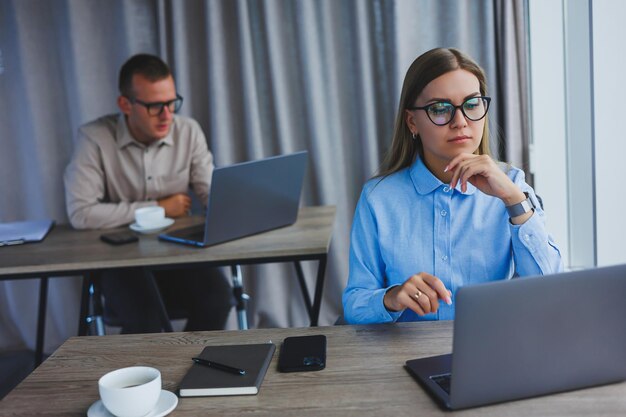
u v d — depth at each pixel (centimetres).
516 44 274
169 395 110
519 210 140
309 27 288
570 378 104
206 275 252
